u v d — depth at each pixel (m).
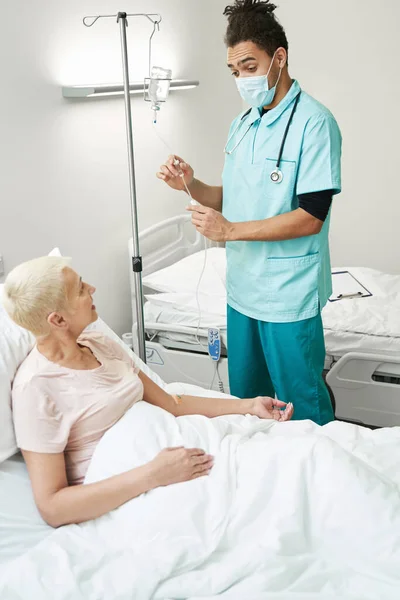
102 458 1.48
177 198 3.34
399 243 3.73
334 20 3.53
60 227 2.60
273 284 2.11
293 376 2.17
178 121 3.29
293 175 2.01
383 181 3.67
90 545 1.33
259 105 2.02
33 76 2.39
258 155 2.06
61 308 1.45
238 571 1.23
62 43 2.50
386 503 1.28
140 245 3.07
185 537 1.30
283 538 1.27
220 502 1.36
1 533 1.36
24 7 2.32
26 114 2.38
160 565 1.24
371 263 3.82
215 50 3.52
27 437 1.43
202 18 3.37
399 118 3.54
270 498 1.36
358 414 2.58
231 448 1.49
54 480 1.42
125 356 1.71
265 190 2.07
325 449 1.38
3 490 1.44
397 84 3.50
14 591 1.20
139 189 3.06
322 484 1.34
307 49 3.64
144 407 1.58
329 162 1.94
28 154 2.41
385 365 2.49
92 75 2.67
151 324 2.74
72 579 1.22
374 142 3.63
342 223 3.82
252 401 1.79
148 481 1.39
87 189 2.72
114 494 1.39
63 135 2.56
